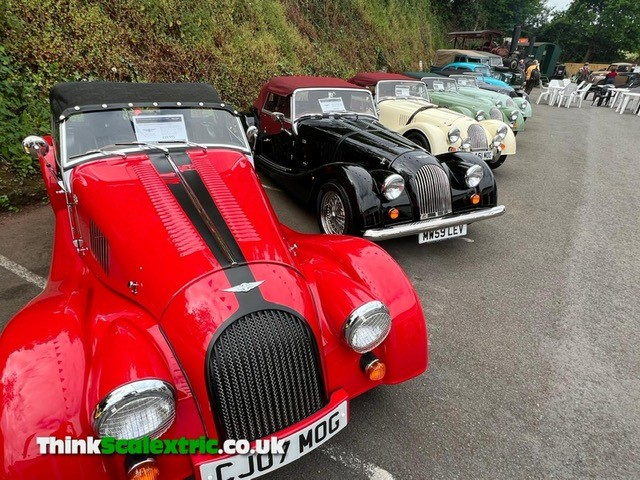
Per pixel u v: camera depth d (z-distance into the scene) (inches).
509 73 736.3
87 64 260.7
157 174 97.7
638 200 275.0
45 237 172.2
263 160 246.1
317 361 78.2
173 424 69.0
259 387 71.7
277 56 435.5
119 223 87.0
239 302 72.7
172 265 78.6
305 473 87.7
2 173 201.0
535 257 190.1
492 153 287.3
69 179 101.7
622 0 1878.7
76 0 267.1
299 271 87.4
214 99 124.6
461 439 97.2
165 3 322.3
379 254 99.0
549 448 96.3
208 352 68.9
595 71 1609.3
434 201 172.1
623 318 147.8
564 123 575.2
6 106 215.8
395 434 97.5
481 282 166.6
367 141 194.4
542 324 142.0
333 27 595.5
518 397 110.5
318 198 186.4
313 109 228.5
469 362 122.3
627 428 103.0
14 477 58.1
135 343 69.2
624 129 552.4
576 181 311.4
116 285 85.5
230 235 85.5
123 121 109.7
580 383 116.6
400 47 790.5
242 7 413.1
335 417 80.2
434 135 263.0
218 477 69.6
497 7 1374.3
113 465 65.4
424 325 92.4
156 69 306.3
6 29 227.9
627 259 192.2
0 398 62.0
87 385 64.6
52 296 87.0
